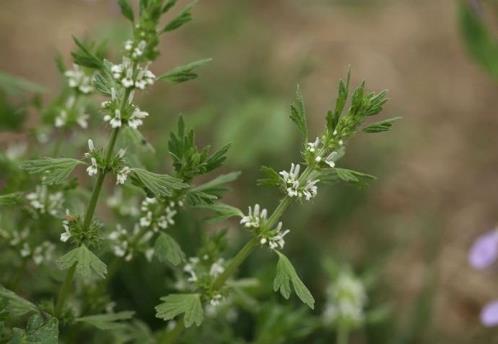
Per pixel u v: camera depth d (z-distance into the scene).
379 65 1.15
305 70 0.97
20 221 0.61
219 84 0.98
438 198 0.97
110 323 0.56
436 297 0.79
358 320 0.68
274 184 0.53
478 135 1.07
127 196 0.64
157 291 0.69
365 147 0.95
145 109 0.86
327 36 1.19
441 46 1.20
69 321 0.56
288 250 0.77
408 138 1.03
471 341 0.78
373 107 0.53
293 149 0.90
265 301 0.71
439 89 1.12
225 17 1.12
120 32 0.87
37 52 1.03
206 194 0.54
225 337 0.64
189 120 0.81
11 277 0.62
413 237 0.88
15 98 0.80
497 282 0.85
